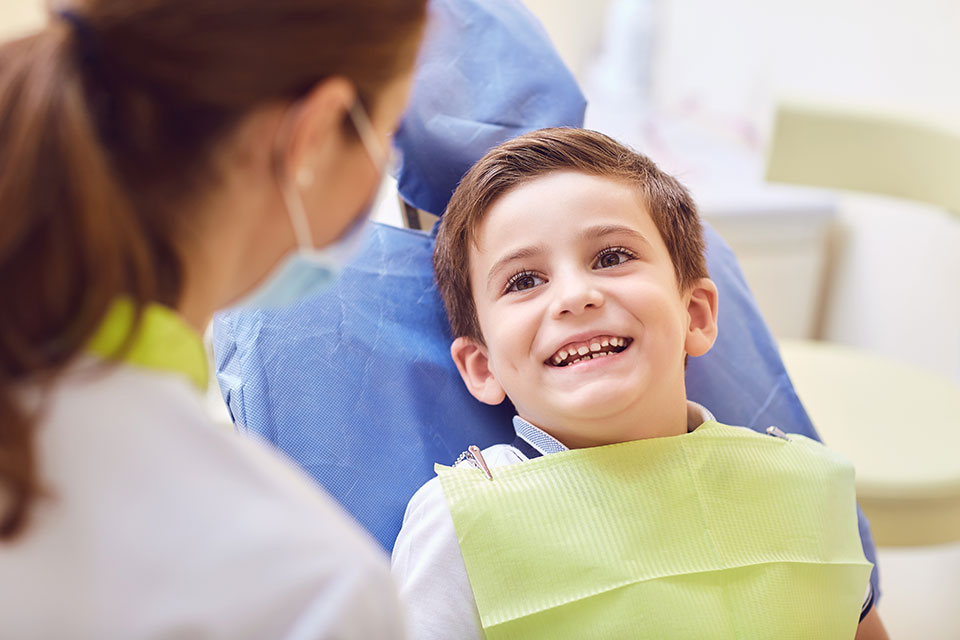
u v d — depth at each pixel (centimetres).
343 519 54
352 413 97
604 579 82
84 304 45
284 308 100
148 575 46
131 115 46
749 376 111
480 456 88
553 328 87
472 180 96
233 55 46
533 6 288
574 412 86
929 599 179
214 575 47
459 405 101
